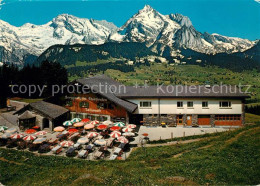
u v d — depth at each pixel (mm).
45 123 39656
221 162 19344
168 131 37750
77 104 43438
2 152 27906
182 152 25422
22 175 20828
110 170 19547
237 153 21266
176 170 18281
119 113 39844
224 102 40375
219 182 15445
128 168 20203
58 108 42188
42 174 20734
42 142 30766
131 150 29547
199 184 15328
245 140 24562
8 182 19312
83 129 37000
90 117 42406
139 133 36875
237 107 39938
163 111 41438
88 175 18188
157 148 29047
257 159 19047
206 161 19719
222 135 30219
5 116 43750
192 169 18172
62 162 24750
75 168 22141
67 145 27156
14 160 25453
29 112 38531
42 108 38906
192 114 40812
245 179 15758
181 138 33375
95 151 28781
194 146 26625
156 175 17469
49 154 28047
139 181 16219
